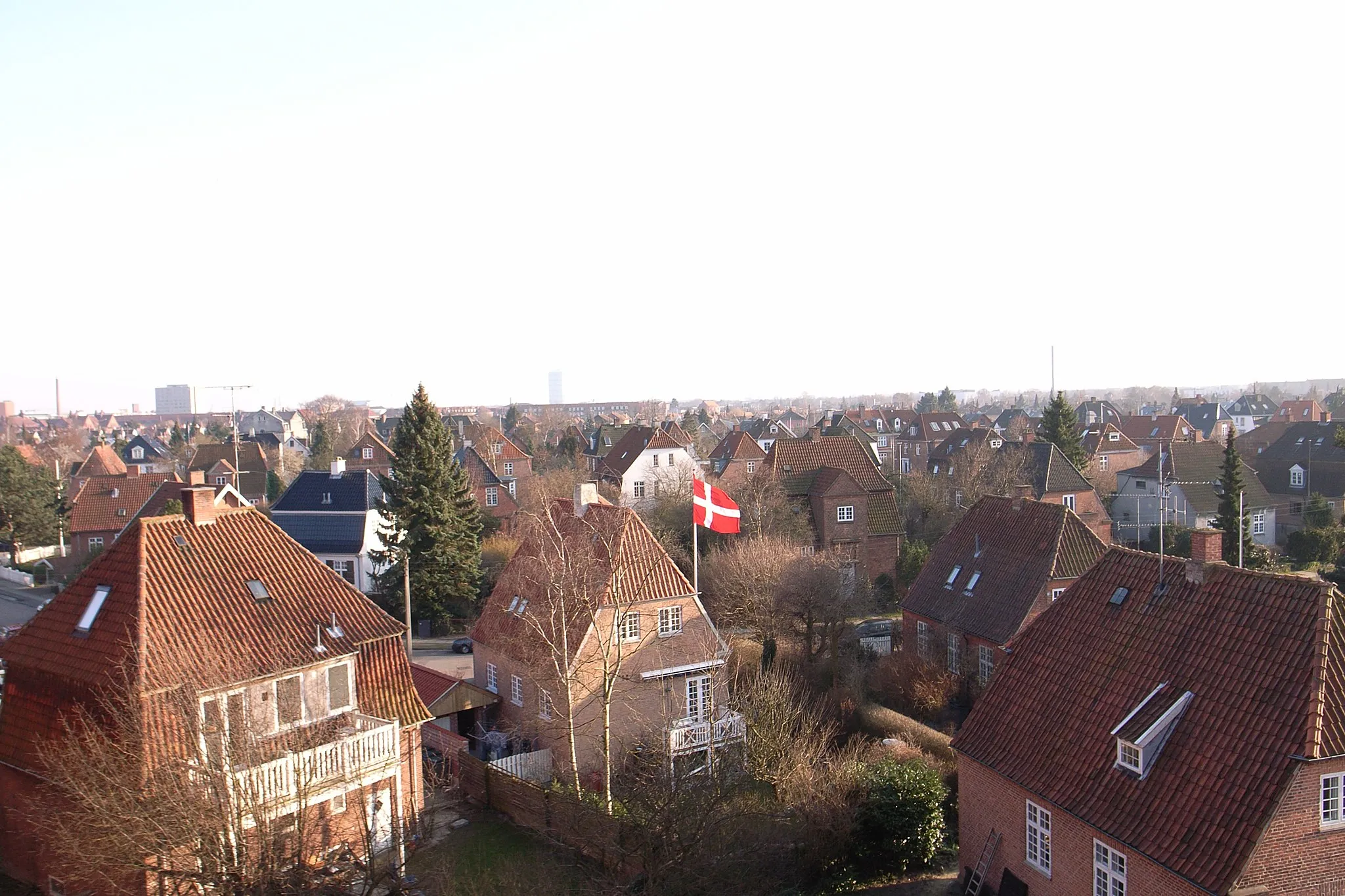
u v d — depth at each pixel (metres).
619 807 29.59
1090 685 25.78
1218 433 147.62
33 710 24.58
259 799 20.86
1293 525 81.56
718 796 25.70
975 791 27.67
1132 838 21.42
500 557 66.50
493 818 31.56
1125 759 23.05
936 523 72.38
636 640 37.03
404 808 28.50
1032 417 153.00
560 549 33.34
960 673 42.34
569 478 78.25
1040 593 39.69
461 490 60.81
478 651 42.62
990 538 45.59
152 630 23.92
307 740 24.47
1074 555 40.88
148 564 25.45
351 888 21.92
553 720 35.69
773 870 26.97
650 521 66.50
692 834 24.67
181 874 18.72
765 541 53.09
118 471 101.56
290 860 19.89
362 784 23.98
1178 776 21.69
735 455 91.94
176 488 72.19
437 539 58.75
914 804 28.70
